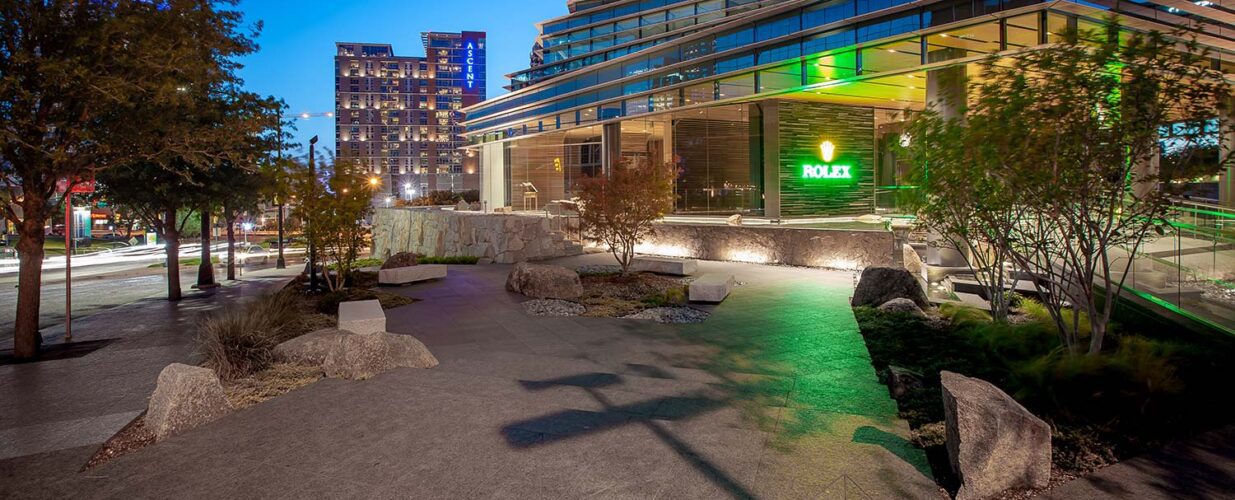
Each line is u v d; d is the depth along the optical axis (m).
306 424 5.98
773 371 7.85
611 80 33.94
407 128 171.00
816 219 26.47
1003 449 4.39
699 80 28.23
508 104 45.31
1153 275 9.43
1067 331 7.40
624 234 17.12
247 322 8.79
